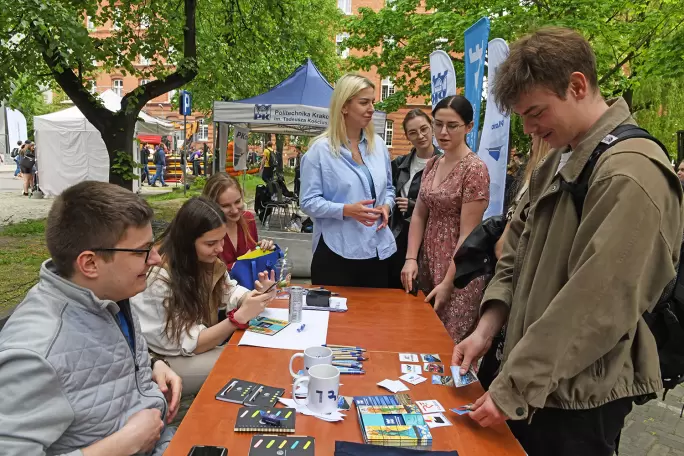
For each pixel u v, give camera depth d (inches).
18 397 45.2
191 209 79.4
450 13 382.0
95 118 318.0
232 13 383.6
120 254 52.0
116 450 51.1
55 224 51.1
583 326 44.4
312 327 79.7
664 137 497.0
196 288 81.4
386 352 70.9
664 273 44.8
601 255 43.7
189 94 447.2
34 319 49.6
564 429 50.4
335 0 745.6
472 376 62.2
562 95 47.7
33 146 541.6
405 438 47.3
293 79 265.6
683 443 119.6
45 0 239.8
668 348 51.3
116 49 303.3
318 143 102.0
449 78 200.2
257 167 764.6
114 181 327.0
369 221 96.0
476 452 47.1
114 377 54.6
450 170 105.2
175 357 80.4
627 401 50.6
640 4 333.4
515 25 338.6
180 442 46.8
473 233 85.8
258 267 104.8
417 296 101.0
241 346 71.0
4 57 274.8
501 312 63.7
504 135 146.4
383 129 283.3
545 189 56.9
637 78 345.1
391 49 489.1
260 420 50.1
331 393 52.8
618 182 44.4
